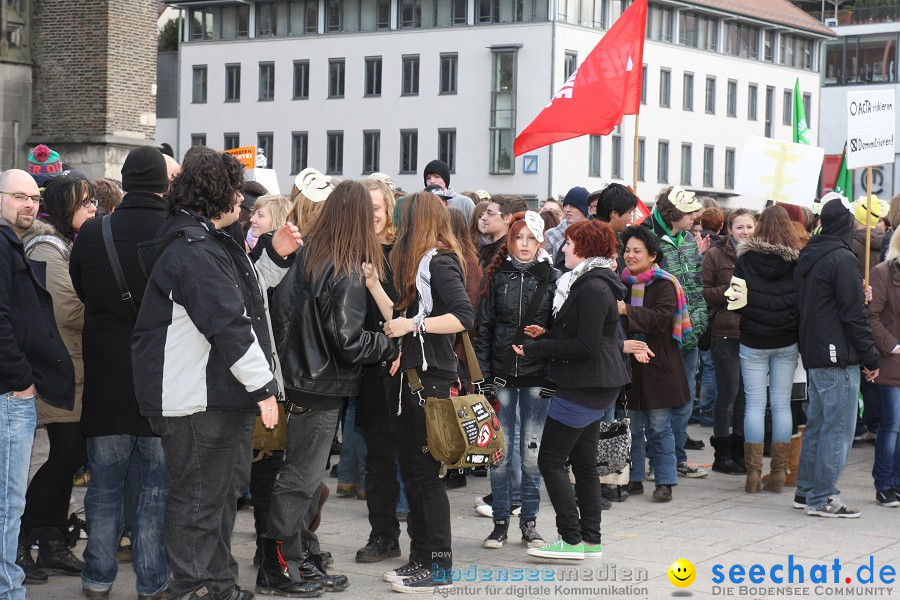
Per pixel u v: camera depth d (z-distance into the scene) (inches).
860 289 331.0
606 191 355.3
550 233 395.2
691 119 2449.6
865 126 389.1
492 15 2255.2
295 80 2482.8
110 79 809.5
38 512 256.7
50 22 819.4
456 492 372.2
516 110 2220.7
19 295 226.5
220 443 216.8
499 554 289.4
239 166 223.0
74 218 272.7
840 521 332.2
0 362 214.5
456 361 256.7
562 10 2217.0
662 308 345.4
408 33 2335.1
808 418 344.8
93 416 239.3
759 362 370.3
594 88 403.9
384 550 281.3
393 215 259.0
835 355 331.9
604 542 302.5
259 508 264.2
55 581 261.4
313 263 237.1
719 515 339.0
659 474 357.7
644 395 349.4
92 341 240.1
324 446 244.1
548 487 278.2
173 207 219.0
